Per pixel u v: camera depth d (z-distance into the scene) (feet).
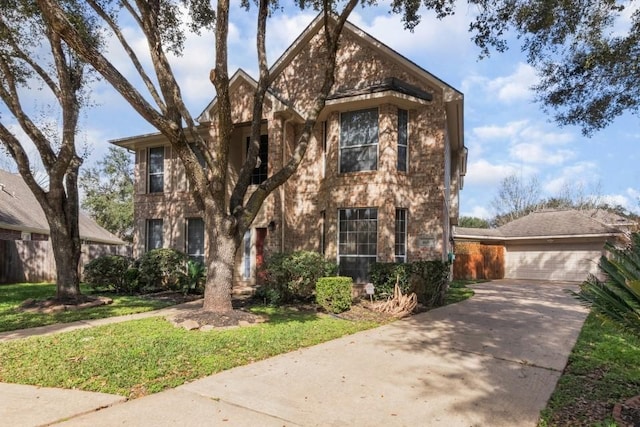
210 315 28.53
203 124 52.60
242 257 52.01
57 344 22.41
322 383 17.54
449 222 65.72
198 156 56.29
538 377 19.04
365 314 33.60
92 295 42.68
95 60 23.89
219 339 23.57
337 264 42.45
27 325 27.96
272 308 35.81
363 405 15.37
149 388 16.37
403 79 46.42
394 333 27.43
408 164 46.14
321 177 49.11
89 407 14.46
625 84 38.52
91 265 45.06
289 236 49.06
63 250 36.73
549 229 82.58
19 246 62.18
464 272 83.46
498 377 18.88
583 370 20.26
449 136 56.59
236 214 30.78
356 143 45.85
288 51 51.16
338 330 27.37
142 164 63.16
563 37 33.78
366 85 47.88
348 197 45.16
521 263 85.87
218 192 29.48
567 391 17.25
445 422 14.08
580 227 79.15
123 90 25.09
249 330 26.32
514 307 39.86
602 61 35.76
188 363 19.42
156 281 45.78
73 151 36.81
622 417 14.49
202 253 57.06
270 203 47.11
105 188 129.08
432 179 44.91
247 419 13.91
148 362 19.15
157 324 27.89
